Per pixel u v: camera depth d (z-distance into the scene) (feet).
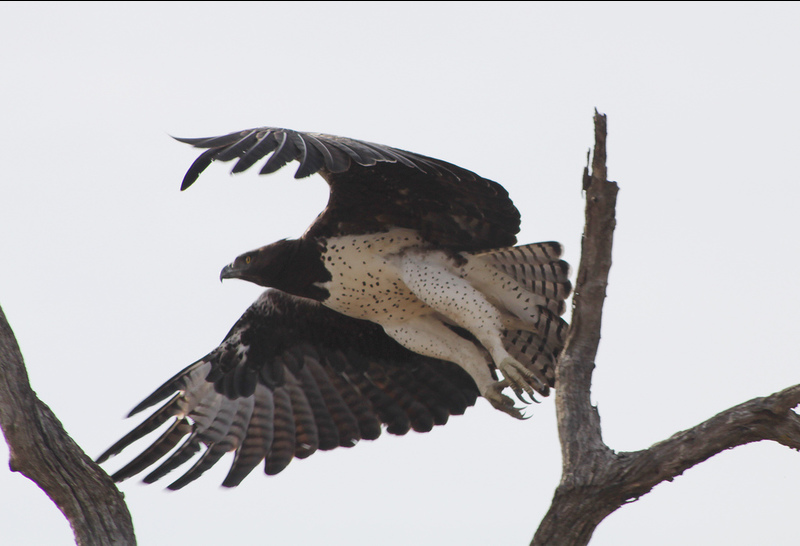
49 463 28.35
